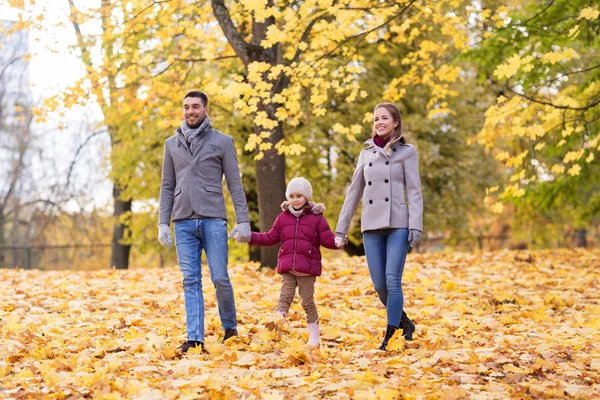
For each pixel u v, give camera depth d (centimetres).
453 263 1415
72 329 778
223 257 670
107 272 1437
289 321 798
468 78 2150
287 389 497
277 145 1003
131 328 739
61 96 1262
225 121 1833
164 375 545
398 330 625
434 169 2123
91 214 2747
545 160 1930
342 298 989
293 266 660
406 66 1903
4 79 2841
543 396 474
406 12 1227
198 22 1288
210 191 668
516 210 2845
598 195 1891
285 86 1259
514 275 1251
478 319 831
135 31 1306
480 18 1284
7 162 3247
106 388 484
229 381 512
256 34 1277
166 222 675
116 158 2056
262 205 1302
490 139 1268
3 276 1370
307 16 1016
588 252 1667
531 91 1269
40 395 476
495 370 546
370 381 506
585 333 727
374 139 684
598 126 1407
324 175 2059
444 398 457
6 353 646
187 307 652
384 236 672
